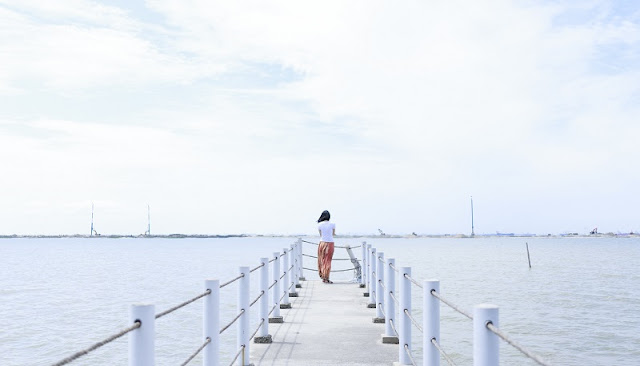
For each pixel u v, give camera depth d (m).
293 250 13.42
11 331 20.55
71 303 28.42
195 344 17.16
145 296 31.08
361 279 15.31
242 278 6.81
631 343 18.34
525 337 19.44
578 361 16.09
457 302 28.52
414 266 60.19
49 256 105.56
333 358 7.08
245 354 6.74
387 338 7.93
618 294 32.22
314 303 11.84
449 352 16.52
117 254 116.31
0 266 67.19
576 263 68.06
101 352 16.95
